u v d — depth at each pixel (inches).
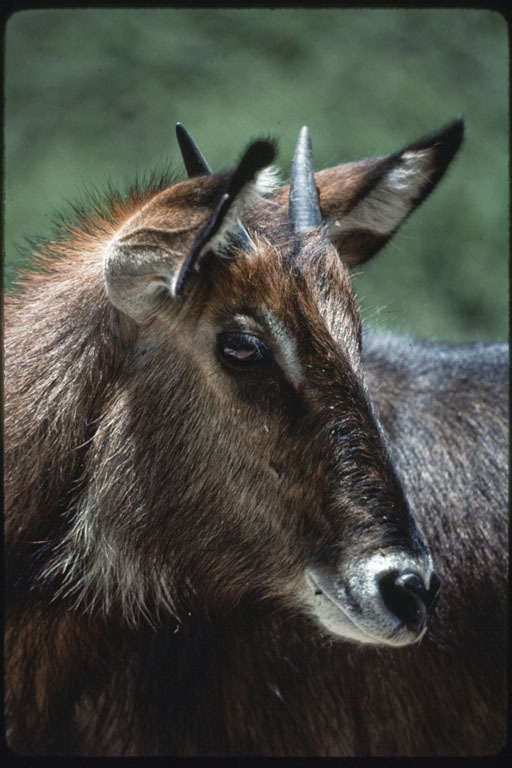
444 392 570.9
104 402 439.2
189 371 420.8
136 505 436.8
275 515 420.5
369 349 581.9
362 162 510.3
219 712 508.1
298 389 404.5
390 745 530.3
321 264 426.0
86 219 506.6
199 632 488.4
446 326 1240.2
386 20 1574.8
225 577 442.0
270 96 1400.1
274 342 403.9
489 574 539.5
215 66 1429.6
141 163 1293.1
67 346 448.8
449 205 1358.3
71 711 499.8
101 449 438.0
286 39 1488.7
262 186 380.8
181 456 427.8
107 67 1390.3
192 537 437.1
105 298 441.7
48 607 454.0
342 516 403.2
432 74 1515.7
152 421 429.7
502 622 546.3
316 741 520.1
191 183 380.2
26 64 1371.8
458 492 539.5
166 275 378.9
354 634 414.3
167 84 1384.1
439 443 546.6
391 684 523.5
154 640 490.0
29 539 447.2
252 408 409.4
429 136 485.4
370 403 416.5
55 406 444.1
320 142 1337.4
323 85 1430.9
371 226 500.1
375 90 1460.4
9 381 455.8
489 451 557.3
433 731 534.6
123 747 516.7
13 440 446.0
